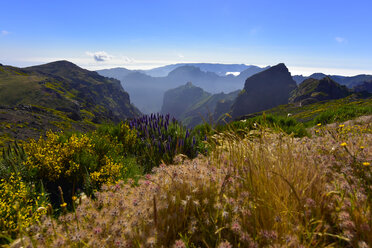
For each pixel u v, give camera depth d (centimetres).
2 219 265
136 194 225
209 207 201
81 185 441
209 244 181
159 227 187
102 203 243
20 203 306
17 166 414
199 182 226
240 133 470
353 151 308
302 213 185
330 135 449
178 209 204
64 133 618
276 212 186
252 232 182
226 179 207
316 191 213
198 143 574
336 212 190
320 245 170
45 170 426
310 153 307
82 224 204
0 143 1198
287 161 257
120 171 468
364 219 171
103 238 176
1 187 344
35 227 188
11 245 180
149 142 571
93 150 535
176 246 158
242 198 201
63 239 174
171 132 613
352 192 208
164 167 261
